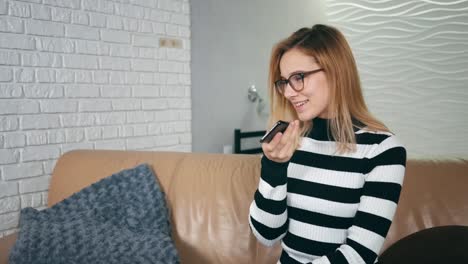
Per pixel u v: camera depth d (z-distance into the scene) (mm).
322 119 921
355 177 837
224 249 1362
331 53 843
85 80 2004
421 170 1258
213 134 2918
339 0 3576
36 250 1262
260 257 1313
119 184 1499
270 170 870
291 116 985
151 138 2391
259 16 3262
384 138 833
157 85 2402
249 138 3312
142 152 1715
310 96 861
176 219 1460
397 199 785
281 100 977
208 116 2850
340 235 853
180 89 2559
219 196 1434
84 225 1339
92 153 1753
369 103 3559
